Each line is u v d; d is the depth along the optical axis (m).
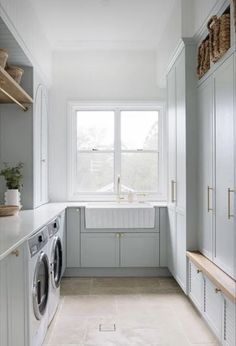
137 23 3.70
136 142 4.56
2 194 3.43
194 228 3.07
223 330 2.18
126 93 4.45
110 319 2.82
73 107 4.49
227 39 2.25
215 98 2.53
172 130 3.65
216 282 2.21
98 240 3.96
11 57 3.16
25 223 2.47
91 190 4.52
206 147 2.77
